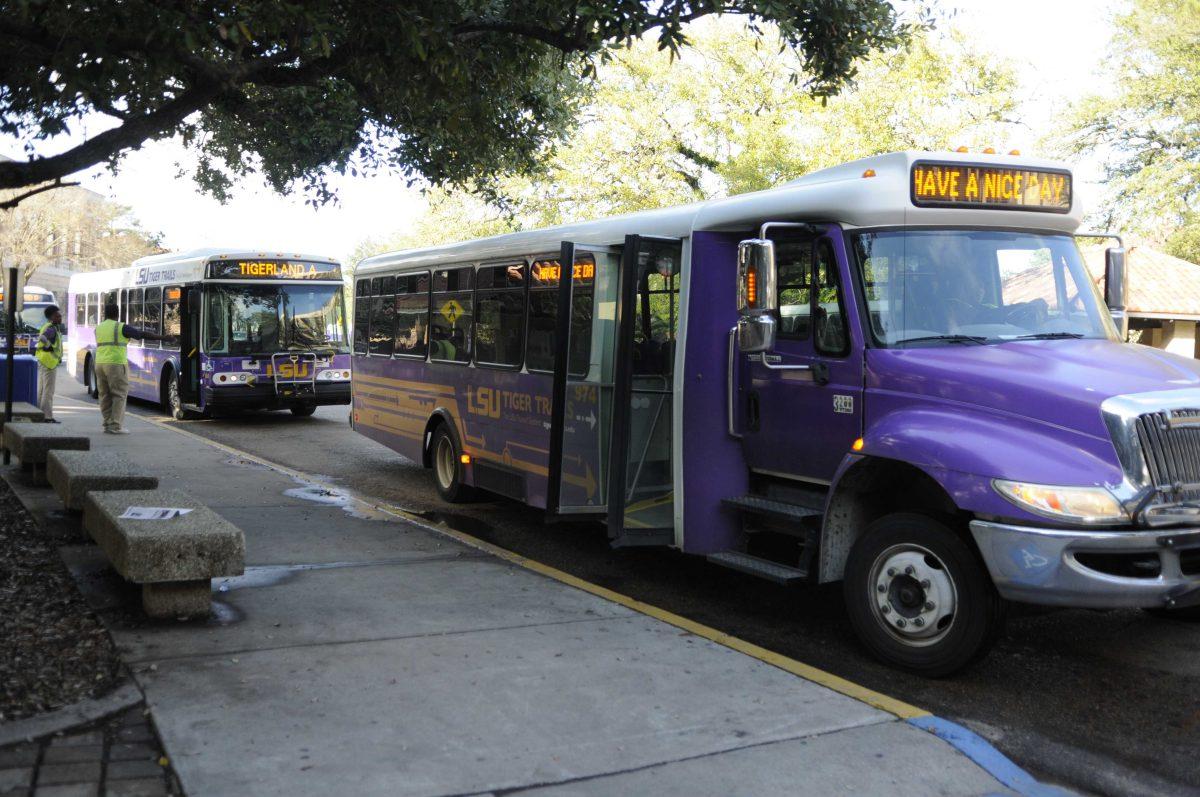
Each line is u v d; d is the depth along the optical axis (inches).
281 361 734.5
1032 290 260.1
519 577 290.4
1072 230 274.1
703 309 283.3
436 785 156.9
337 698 190.5
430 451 458.6
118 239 2381.9
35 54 274.8
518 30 342.6
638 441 293.7
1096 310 265.9
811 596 297.6
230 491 428.1
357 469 538.0
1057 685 223.8
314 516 376.5
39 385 724.0
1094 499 201.6
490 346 397.7
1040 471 205.2
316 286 754.2
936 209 251.3
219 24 262.4
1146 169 1342.3
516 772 162.6
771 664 217.9
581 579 311.1
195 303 726.5
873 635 233.6
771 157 1213.1
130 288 905.5
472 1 340.5
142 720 178.2
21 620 231.8
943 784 165.8
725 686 203.9
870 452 231.8
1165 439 205.3
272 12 271.0
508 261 385.1
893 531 228.4
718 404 283.9
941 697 215.6
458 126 426.0
